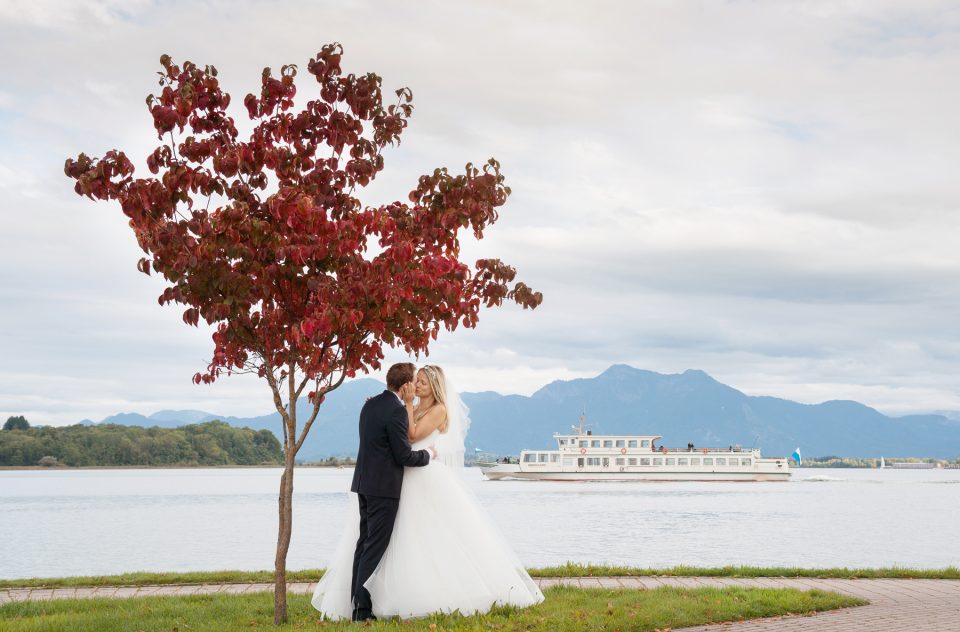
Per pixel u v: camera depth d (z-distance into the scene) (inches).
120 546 1489.9
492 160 437.1
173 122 399.9
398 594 413.7
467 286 457.1
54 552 1393.9
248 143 430.9
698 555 1311.5
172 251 397.7
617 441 4313.5
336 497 3629.4
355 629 383.6
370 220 418.6
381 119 445.4
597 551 1370.6
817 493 4003.4
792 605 454.9
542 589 527.5
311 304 425.7
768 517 2277.3
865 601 481.1
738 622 419.5
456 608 416.5
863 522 2144.4
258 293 415.5
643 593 500.7
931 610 450.3
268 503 3093.0
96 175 390.9
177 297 409.1
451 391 449.7
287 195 395.5
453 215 426.0
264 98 429.1
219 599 514.6
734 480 4227.4
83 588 595.5
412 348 463.5
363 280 411.5
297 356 446.6
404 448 417.4
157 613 451.2
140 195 388.2
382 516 417.7
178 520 2199.8
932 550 1433.3
